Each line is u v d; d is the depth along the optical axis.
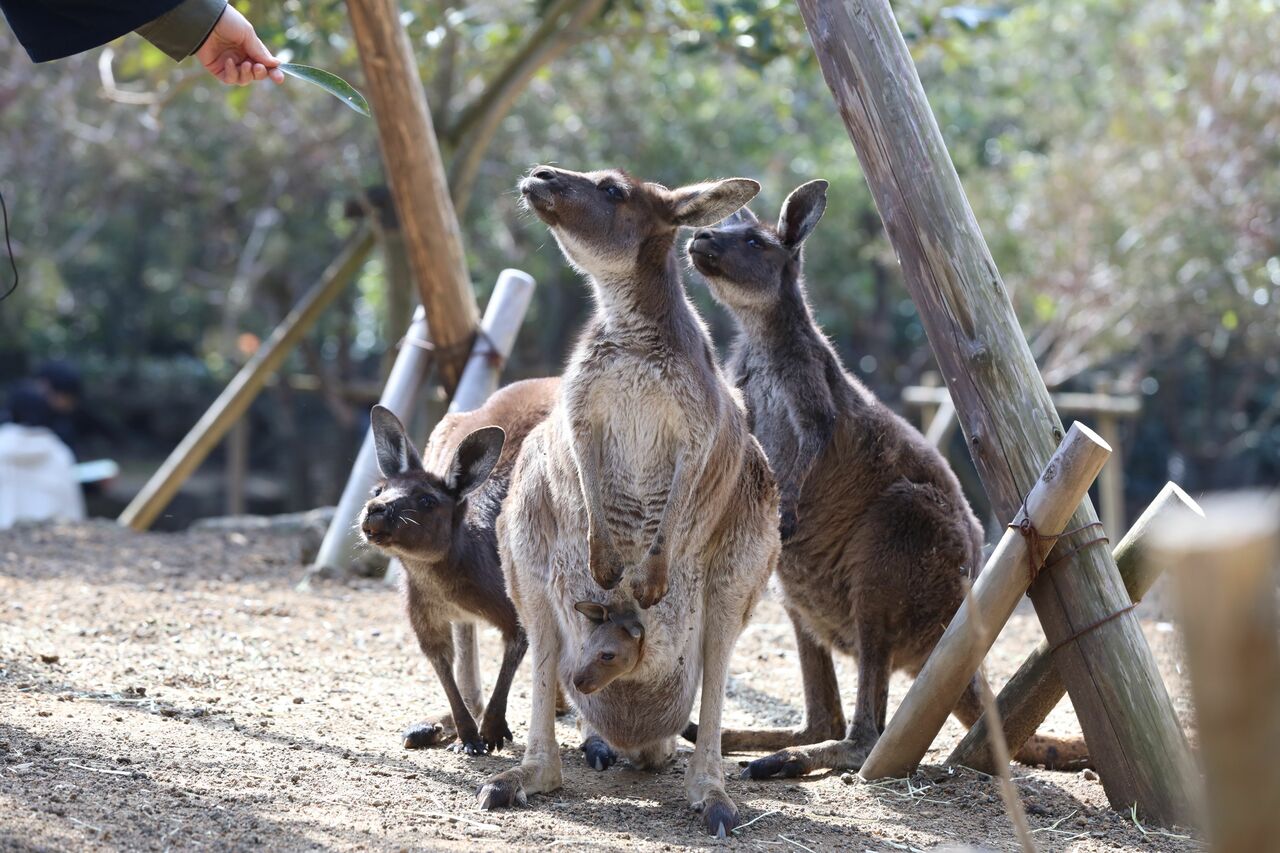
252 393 11.49
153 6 5.36
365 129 18.73
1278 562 2.12
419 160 8.52
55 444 14.08
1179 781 4.86
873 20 5.34
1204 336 21.05
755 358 6.56
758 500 5.03
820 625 6.12
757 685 7.17
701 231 6.48
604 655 4.54
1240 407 24.20
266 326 24.95
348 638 7.43
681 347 4.82
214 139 20.16
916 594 5.79
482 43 15.08
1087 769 5.61
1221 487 25.20
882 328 25.17
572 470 4.87
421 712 6.07
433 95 14.10
